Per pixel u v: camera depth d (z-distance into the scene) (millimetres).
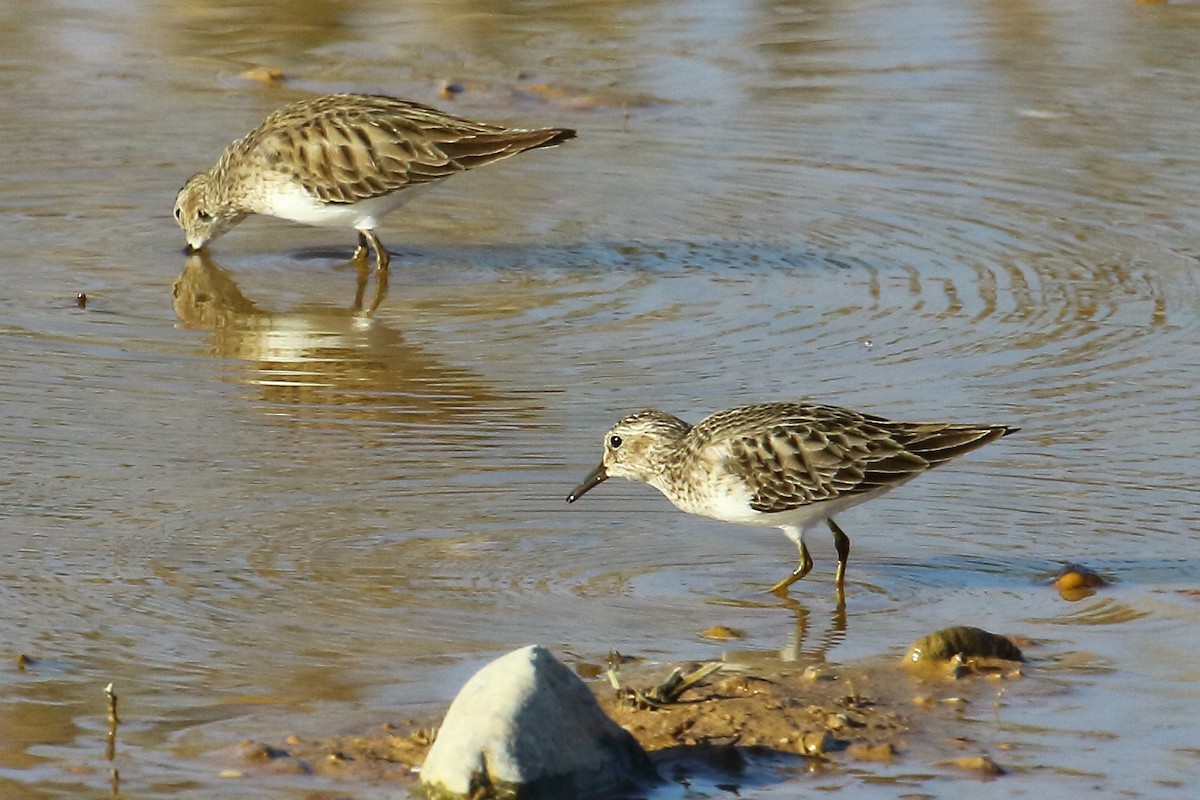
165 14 25797
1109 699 9930
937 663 10320
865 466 11484
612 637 10719
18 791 8797
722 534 12406
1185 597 11242
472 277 17969
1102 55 24453
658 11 26266
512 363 15539
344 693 9914
